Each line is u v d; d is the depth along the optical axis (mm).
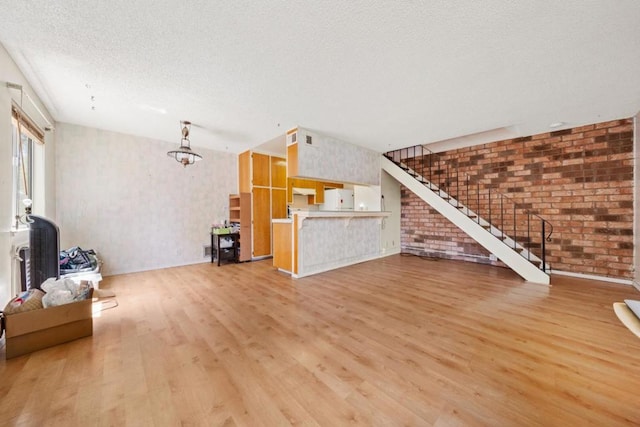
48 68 2393
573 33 1938
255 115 3613
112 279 4031
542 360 1812
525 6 1680
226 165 5746
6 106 2158
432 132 4410
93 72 2467
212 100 3107
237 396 1467
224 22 1821
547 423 1265
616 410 1345
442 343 2055
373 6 1684
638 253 3480
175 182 5008
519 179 4660
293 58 2266
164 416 1319
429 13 1745
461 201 5402
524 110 3445
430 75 2562
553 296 3176
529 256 4273
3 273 2109
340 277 4125
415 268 4738
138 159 4562
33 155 3219
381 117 3709
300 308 2812
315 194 6617
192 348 1991
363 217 5434
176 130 4266
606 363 1771
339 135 4613
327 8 1699
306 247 4254
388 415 1323
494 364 1768
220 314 2660
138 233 4574
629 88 2814
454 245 5605
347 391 1507
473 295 3221
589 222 3973
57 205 3818
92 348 1991
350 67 2410
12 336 1845
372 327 2342
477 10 1714
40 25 1825
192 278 4102
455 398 1443
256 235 5582
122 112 3471
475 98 3088
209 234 5465
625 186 3691
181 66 2379
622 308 1175
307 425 1264
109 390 1513
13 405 1387
